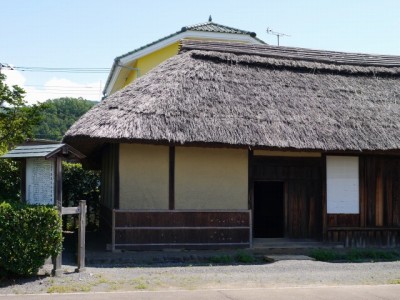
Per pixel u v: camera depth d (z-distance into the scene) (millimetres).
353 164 12320
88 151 14133
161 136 10078
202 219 11086
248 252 10984
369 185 12375
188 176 11250
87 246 11906
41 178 8156
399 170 12602
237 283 7797
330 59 14977
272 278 8281
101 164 16109
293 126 11375
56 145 8188
